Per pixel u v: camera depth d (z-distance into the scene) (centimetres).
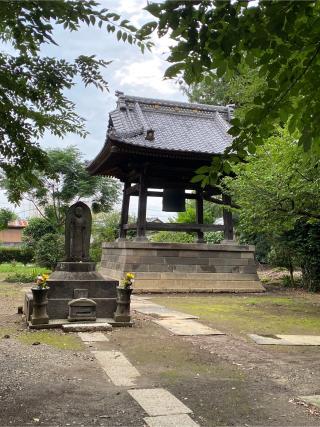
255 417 436
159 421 417
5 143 422
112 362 626
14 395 476
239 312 1192
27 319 919
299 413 450
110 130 1652
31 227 2603
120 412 437
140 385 525
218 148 1791
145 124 1712
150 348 721
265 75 367
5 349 679
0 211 1794
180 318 1042
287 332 901
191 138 1839
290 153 1052
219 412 446
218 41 316
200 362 642
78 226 989
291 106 356
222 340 805
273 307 1312
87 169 2038
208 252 1797
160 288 1691
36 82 407
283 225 1360
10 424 401
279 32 296
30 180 458
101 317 934
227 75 363
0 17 333
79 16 330
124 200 2017
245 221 1490
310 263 1806
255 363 644
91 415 428
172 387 521
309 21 302
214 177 409
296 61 332
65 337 792
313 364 644
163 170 1819
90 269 965
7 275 2308
